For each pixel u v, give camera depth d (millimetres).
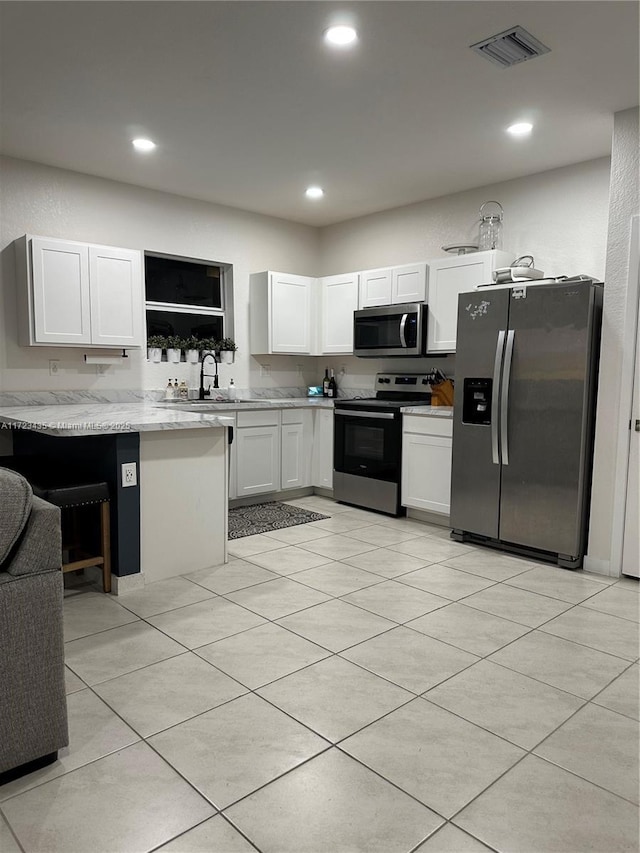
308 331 5668
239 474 4938
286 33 2623
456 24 2549
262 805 1613
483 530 3957
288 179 4621
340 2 2393
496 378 3742
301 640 2594
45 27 2566
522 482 3736
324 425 5375
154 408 4273
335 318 5547
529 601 3061
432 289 4684
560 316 3508
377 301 5141
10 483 1688
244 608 2928
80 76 3006
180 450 3311
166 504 3273
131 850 1457
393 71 2953
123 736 1909
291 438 5309
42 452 3928
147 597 3057
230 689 2195
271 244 5766
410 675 2311
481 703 2123
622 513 3414
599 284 3504
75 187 4473
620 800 1650
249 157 4148
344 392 5934
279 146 3945
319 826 1541
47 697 1743
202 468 3422
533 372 3637
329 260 6105
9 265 4203
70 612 2867
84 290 4227
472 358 3953
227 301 5562
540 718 2037
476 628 2732
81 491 2934
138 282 4496
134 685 2217
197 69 2941
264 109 3393
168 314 5250
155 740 1891
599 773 1761
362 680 2268
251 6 2420
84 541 3379
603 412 3451
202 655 2451
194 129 3668
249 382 5680
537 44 2697
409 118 3500
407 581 3334
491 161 4188
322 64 2896
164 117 3500
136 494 3129
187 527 3387
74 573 3416
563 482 3557
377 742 1892
